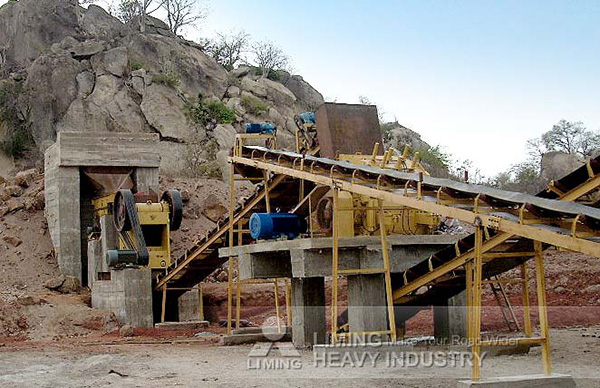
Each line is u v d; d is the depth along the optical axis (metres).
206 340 27.45
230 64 85.12
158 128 60.91
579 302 28.47
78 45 66.06
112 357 21.41
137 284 32.22
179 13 84.62
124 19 77.19
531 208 13.33
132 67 65.50
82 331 30.91
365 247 21.73
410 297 21.45
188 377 17.22
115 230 35.53
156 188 41.47
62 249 39.44
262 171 27.39
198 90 68.44
